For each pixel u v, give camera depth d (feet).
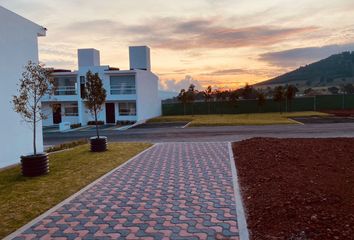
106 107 113.60
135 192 25.26
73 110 116.78
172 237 16.89
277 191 22.53
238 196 23.07
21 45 43.50
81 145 56.18
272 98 140.87
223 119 107.86
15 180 30.40
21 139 43.24
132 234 17.46
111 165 35.81
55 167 35.86
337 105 140.56
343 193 21.07
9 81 40.91
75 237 17.31
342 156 33.73
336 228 15.98
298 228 16.33
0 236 17.78
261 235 16.29
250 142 47.03
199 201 22.54
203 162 35.83
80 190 26.27
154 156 40.91
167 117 129.70
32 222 19.62
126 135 75.97
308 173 26.96
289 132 67.62
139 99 110.52
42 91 34.17
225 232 17.28
